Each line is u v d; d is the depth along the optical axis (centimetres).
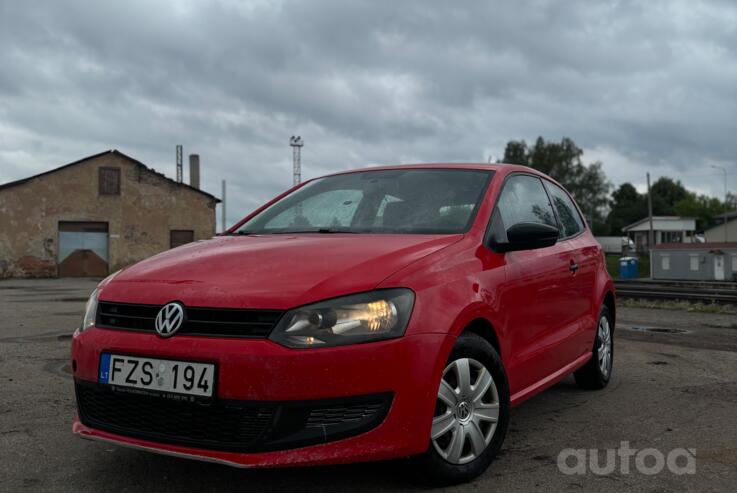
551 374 400
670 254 4669
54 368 562
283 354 252
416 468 282
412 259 294
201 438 262
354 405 259
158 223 3191
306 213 397
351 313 262
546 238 339
